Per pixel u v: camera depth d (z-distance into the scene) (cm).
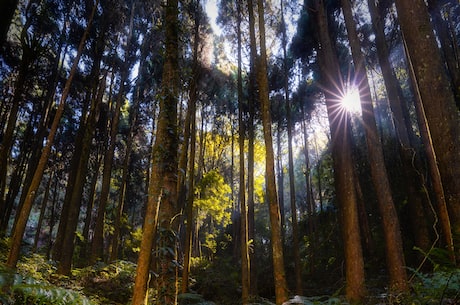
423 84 432
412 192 1087
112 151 1466
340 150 882
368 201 1584
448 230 668
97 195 2561
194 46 1272
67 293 303
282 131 2131
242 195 1089
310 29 1380
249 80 1474
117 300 884
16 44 1523
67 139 2073
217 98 1950
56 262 1032
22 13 1502
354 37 905
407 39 459
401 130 1142
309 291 1252
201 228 2598
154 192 384
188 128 1173
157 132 428
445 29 1326
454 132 404
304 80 1823
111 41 1625
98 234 1334
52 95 1573
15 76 1602
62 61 1598
